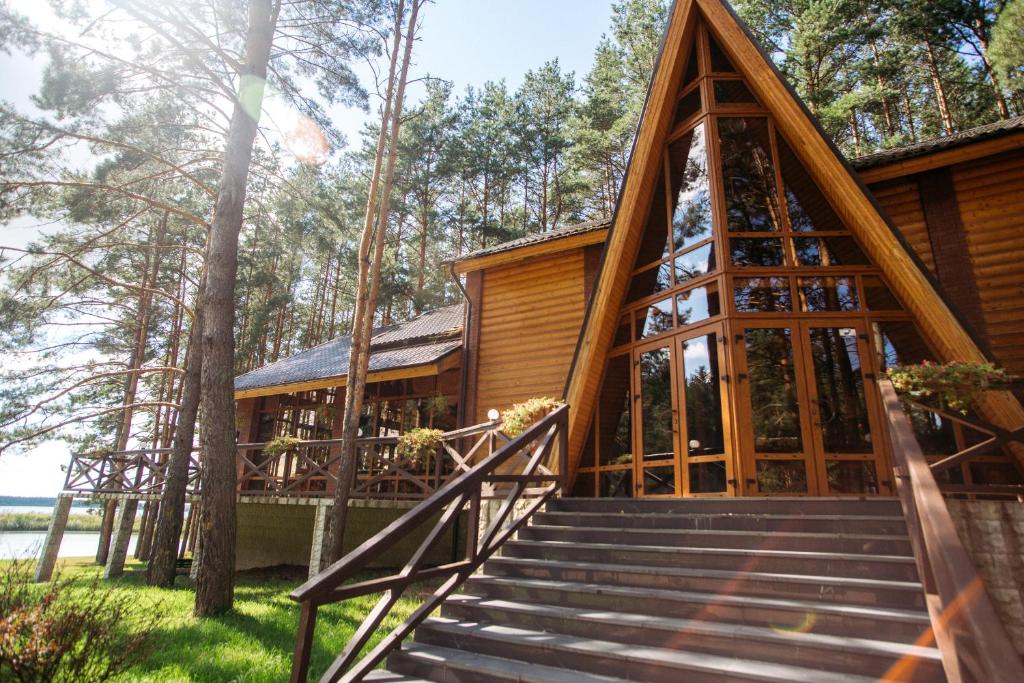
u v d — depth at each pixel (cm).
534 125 2842
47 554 1546
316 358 1775
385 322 2631
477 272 1398
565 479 708
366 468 1485
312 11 1141
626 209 907
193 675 510
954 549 227
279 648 621
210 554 789
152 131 1312
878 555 430
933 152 883
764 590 428
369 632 378
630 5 2503
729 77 873
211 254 888
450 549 1362
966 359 663
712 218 812
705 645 377
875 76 2055
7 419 1366
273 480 1306
